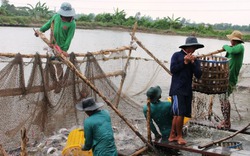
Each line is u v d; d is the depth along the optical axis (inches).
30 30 1675.7
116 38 1539.1
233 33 305.1
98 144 207.8
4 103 232.4
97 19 2778.1
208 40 2103.8
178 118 244.7
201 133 287.6
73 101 275.1
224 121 303.6
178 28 2645.2
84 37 1508.4
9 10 2906.0
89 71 285.9
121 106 327.6
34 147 247.9
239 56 299.3
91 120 209.3
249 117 367.2
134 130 250.4
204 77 254.4
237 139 286.8
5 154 209.3
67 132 273.3
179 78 242.7
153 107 259.6
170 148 259.1
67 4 295.6
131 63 367.2
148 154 249.4
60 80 263.3
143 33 2433.6
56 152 245.9
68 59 267.9
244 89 483.2
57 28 292.2
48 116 259.9
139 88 381.7
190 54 236.7
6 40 1055.0
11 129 237.6
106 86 301.7
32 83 245.1
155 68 411.8
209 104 337.4
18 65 236.7
